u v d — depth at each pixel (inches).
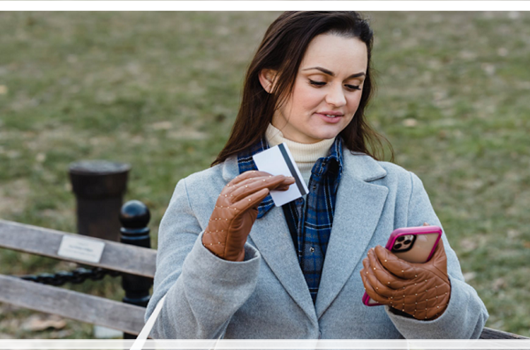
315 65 63.7
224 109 299.3
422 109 282.0
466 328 60.9
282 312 65.3
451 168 225.3
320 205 69.6
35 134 276.2
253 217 58.9
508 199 201.6
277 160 64.7
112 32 429.1
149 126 283.0
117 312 103.9
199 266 58.6
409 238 57.1
